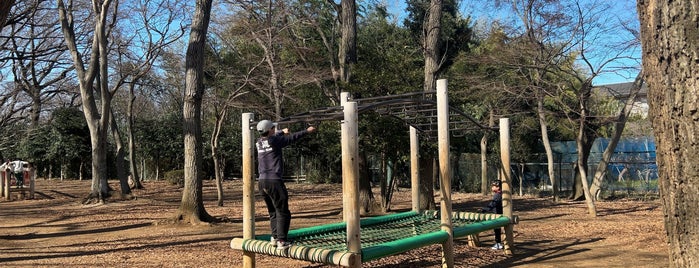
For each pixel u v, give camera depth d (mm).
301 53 21203
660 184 3156
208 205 19453
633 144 23672
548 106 21922
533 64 17656
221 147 34281
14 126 35438
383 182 15797
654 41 3111
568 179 24375
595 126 21219
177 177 32719
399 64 15352
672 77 2979
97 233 12633
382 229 8883
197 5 13836
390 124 13766
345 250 6383
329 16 24094
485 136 23469
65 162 38844
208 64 24719
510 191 9711
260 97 23000
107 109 21000
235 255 9328
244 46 23016
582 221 13930
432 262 8727
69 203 21188
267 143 6488
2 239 11773
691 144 2887
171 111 38375
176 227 13250
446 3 26672
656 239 10578
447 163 7863
